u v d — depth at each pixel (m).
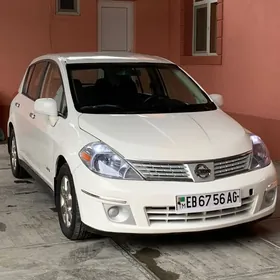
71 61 5.34
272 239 4.61
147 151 4.08
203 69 10.20
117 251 4.30
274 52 8.01
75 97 4.91
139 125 4.49
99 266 4.00
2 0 10.41
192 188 4.02
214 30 10.25
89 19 10.95
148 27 11.45
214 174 4.14
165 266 4.00
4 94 10.64
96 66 5.29
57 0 10.73
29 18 10.59
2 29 10.48
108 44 11.36
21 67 10.66
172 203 3.98
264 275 3.84
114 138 4.21
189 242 4.52
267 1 8.12
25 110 6.11
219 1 9.46
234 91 9.17
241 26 8.85
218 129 4.56
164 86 5.42
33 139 5.66
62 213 4.64
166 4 11.48
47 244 4.46
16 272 3.89
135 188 3.97
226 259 4.14
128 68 5.38
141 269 3.94
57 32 10.78
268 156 4.61
